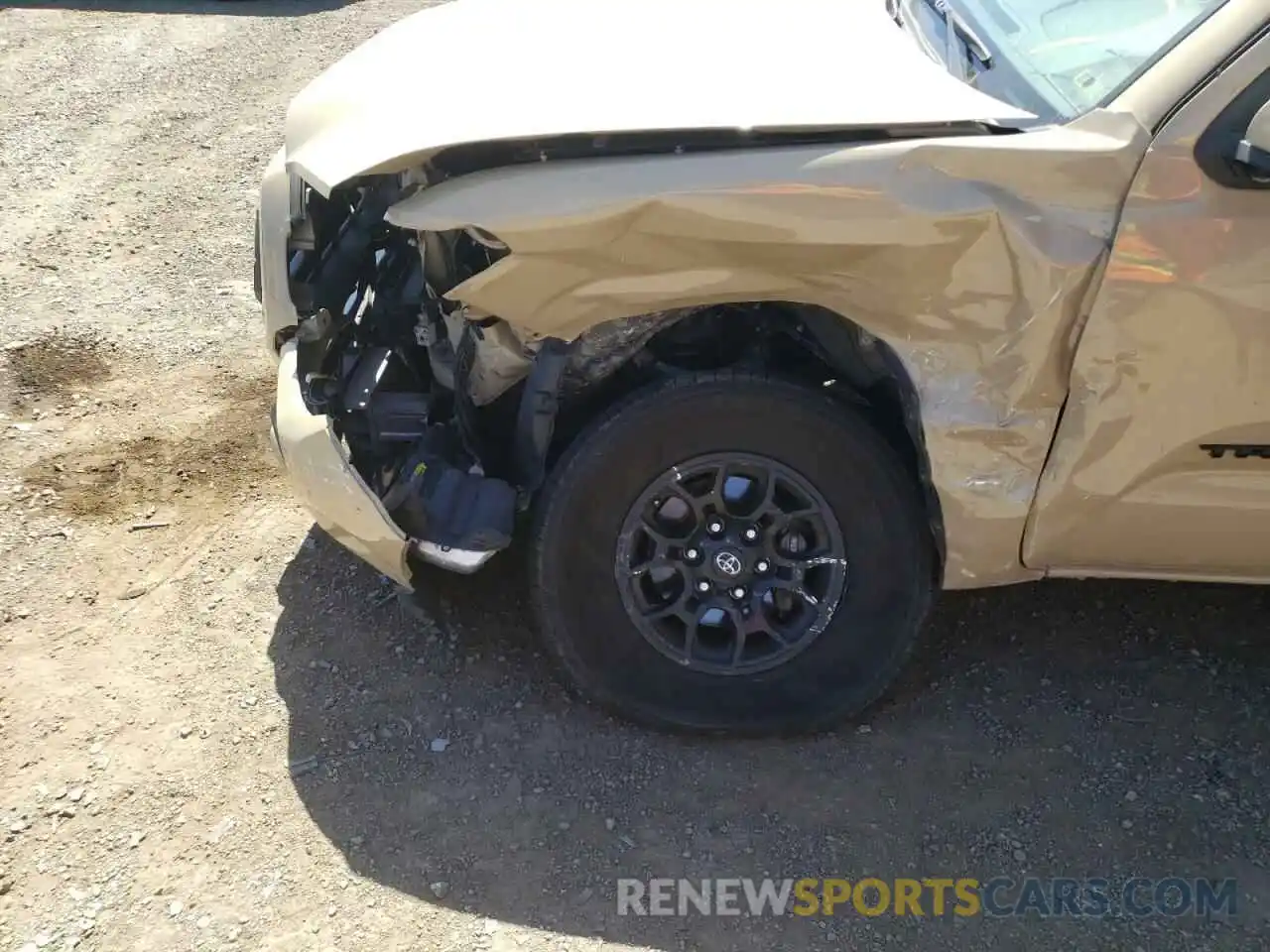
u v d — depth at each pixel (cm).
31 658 286
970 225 209
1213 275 209
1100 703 279
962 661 291
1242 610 307
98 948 219
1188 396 220
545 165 218
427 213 215
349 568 318
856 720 275
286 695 278
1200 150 205
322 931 223
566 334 228
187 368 411
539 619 256
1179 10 225
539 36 271
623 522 248
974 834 246
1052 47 240
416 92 247
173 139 622
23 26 831
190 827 244
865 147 211
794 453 242
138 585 312
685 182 210
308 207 270
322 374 252
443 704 277
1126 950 223
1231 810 252
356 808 249
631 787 256
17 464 357
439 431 260
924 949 222
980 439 227
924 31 272
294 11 873
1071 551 242
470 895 231
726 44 261
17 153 601
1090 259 210
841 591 254
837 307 223
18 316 440
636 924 226
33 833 242
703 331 252
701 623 265
